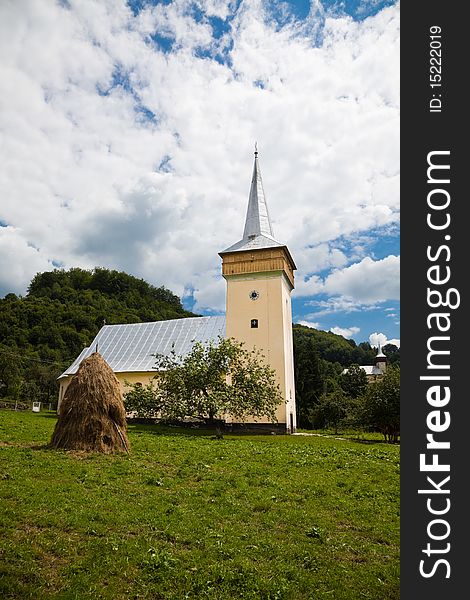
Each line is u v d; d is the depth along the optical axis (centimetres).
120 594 685
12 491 1038
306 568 801
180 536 875
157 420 4112
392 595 740
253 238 4844
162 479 1272
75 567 739
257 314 4456
